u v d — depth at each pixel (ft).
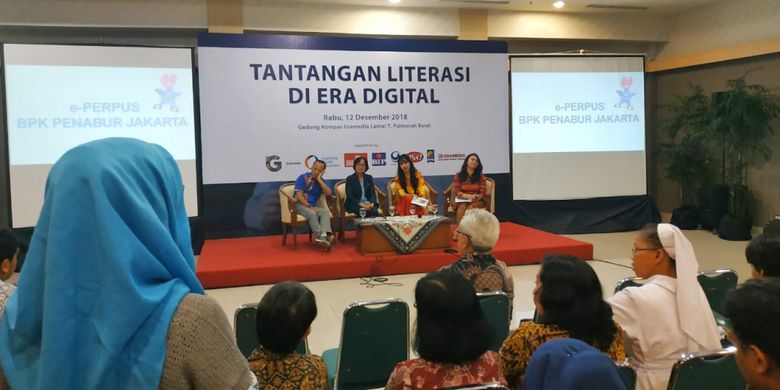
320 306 15.74
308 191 21.76
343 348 8.07
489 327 4.69
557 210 28.14
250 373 2.77
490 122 26.94
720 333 7.34
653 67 31.32
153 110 23.11
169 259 2.63
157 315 2.50
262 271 18.34
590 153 28.14
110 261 2.39
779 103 25.21
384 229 19.42
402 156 22.74
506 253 20.45
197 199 23.82
